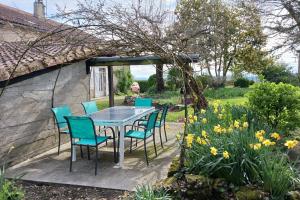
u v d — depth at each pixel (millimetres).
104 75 19844
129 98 15656
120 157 4930
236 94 15992
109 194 3912
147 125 5176
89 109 7066
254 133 3641
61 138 6773
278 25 12578
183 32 6094
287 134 5355
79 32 4367
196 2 11109
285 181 3008
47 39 4414
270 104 5406
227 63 18281
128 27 3801
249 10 13656
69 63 6121
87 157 5582
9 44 8836
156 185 3500
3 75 4496
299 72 14977
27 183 4352
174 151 5918
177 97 15484
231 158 3264
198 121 4570
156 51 4008
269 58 15828
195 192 3246
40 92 6023
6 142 5086
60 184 4223
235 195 3062
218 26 13383
